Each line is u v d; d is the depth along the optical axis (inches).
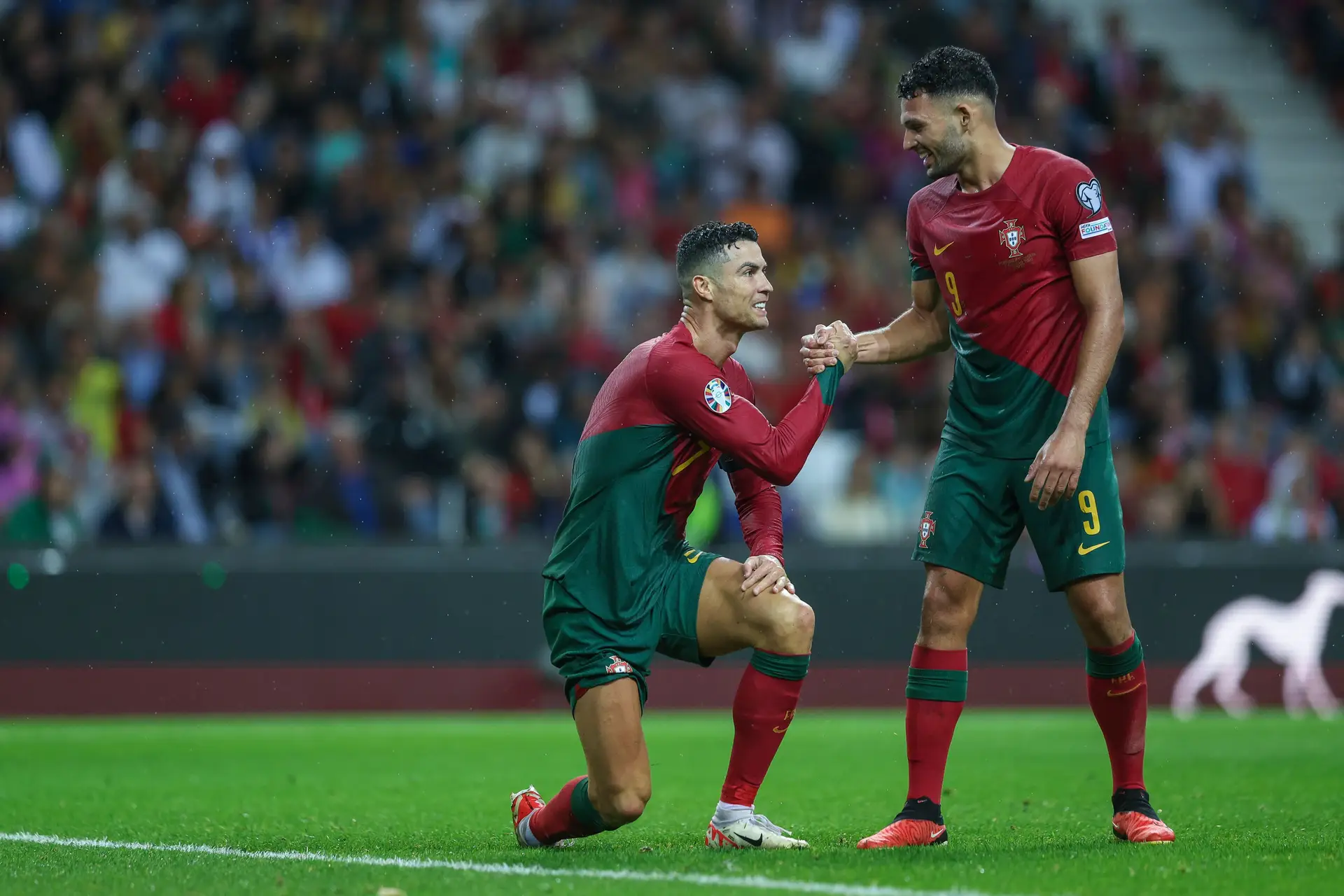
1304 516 2025.1
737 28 2637.8
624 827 835.4
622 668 692.1
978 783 1076.5
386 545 1724.9
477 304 2153.1
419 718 1689.2
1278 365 2278.5
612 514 703.1
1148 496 2016.5
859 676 1768.0
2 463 1847.9
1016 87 2578.7
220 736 1481.3
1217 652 1806.1
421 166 2346.2
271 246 2202.3
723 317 721.0
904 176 2519.7
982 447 730.2
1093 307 706.8
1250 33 2977.4
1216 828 791.1
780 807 945.5
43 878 628.1
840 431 2065.7
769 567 703.1
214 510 1824.6
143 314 1975.9
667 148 2470.5
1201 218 2518.5
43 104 2293.3
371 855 706.2
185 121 2285.9
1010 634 1781.5
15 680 1651.1
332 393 1989.4
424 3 2524.6
